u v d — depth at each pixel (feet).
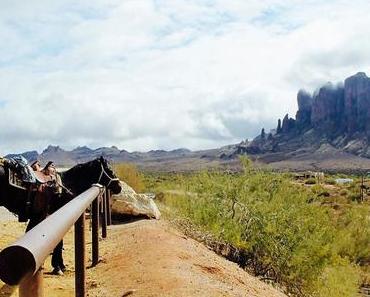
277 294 40.75
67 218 15.93
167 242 41.65
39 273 11.94
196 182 67.87
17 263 10.23
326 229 65.72
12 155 30.94
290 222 62.75
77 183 35.65
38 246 10.98
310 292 62.13
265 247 61.77
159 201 80.94
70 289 29.35
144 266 33.12
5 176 29.66
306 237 62.28
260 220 62.13
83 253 23.07
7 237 41.83
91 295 28.55
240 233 60.44
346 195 203.62
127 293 28.17
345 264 67.36
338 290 62.69
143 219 59.77
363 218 102.73
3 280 10.13
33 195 30.55
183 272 32.14
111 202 59.67
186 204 66.03
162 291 27.91
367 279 82.28
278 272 61.67
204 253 43.86
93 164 36.37
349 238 90.58
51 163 32.89
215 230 60.03
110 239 45.78
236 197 64.23
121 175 97.91
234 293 30.83
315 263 62.18
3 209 62.59
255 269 61.00
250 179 65.98
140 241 41.98
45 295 27.50
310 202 75.25
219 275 36.47
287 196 65.67
